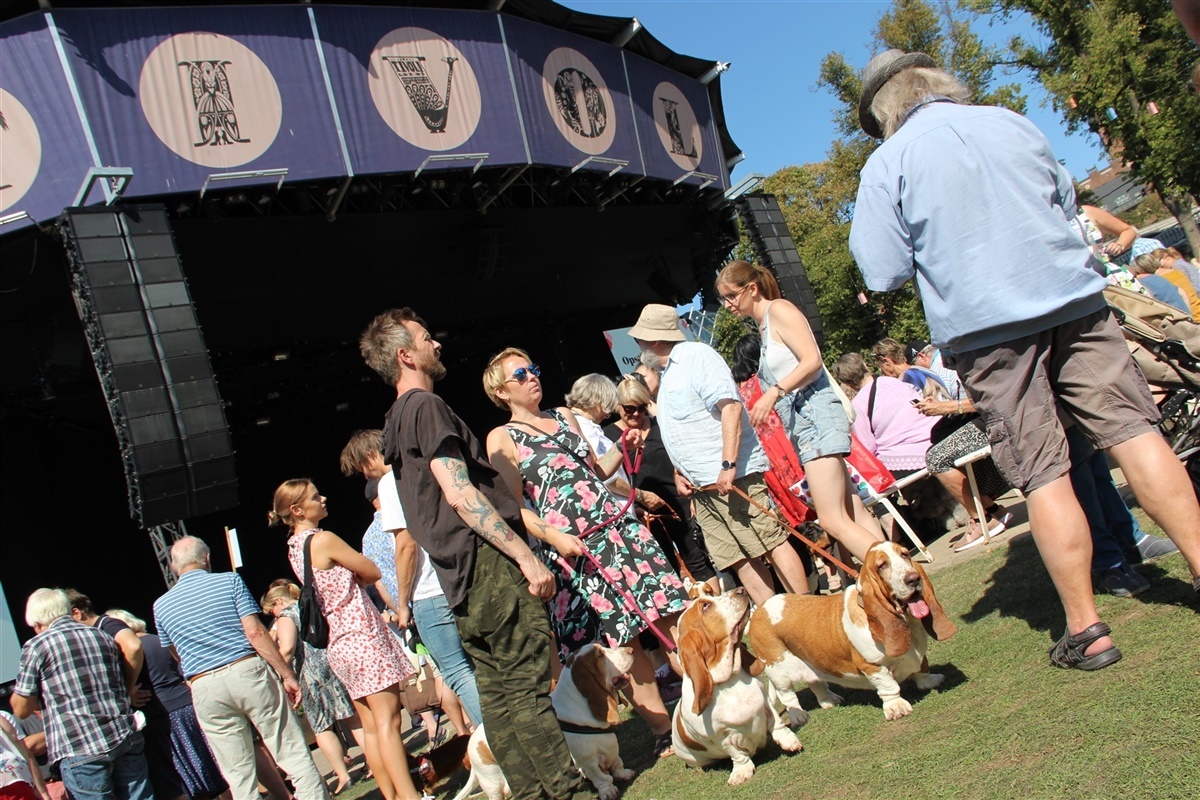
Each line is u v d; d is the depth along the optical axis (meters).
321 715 6.62
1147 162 25.97
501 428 4.01
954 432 5.77
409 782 4.50
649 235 16.39
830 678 3.36
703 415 4.19
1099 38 25.45
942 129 2.80
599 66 13.48
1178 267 8.34
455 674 4.05
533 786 3.15
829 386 3.93
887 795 2.41
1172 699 2.19
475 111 11.57
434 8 11.38
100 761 4.95
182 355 8.81
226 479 8.91
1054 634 3.18
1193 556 2.64
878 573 3.05
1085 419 2.77
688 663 3.13
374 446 5.16
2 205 8.87
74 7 8.94
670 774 3.54
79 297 8.80
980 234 2.73
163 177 9.24
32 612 5.12
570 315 18.73
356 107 10.55
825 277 26.17
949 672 3.30
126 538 15.28
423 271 14.07
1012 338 2.75
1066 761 2.13
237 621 4.82
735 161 17.05
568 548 3.71
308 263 12.37
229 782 4.73
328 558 4.64
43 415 13.81
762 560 4.49
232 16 9.80
